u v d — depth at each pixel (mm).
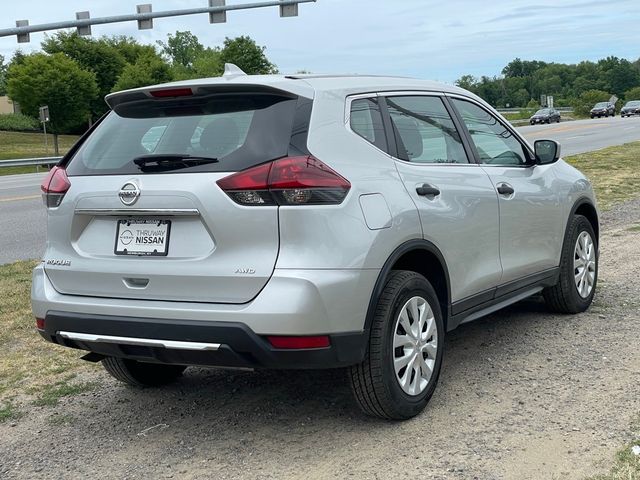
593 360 5109
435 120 4844
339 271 3705
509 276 5246
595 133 39406
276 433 4199
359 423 4262
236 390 4934
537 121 62000
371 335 3961
